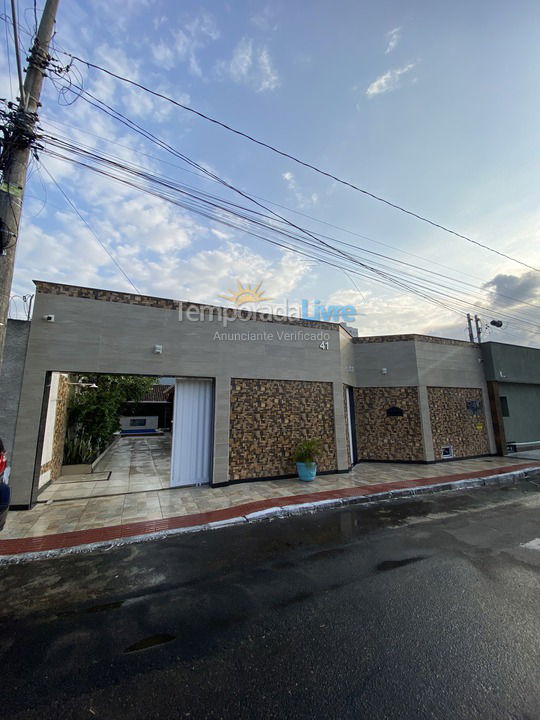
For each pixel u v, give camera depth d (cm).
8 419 619
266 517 589
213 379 822
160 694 210
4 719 192
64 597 334
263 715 193
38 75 510
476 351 1344
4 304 440
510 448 1343
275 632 272
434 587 341
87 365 690
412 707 196
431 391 1183
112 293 730
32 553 435
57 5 532
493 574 369
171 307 787
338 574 375
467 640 258
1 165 473
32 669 233
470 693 206
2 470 390
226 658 243
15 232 461
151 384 1781
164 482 835
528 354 1459
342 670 228
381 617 291
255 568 395
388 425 1156
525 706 196
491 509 640
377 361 1196
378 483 823
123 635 271
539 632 267
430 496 744
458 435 1212
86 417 1029
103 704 203
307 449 848
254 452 841
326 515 606
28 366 643
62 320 679
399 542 472
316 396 954
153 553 442
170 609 309
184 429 800
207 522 550
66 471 931
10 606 318
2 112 470
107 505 643
